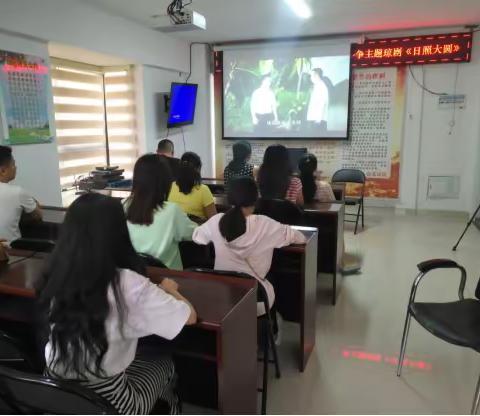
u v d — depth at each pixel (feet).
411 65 19.42
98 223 3.58
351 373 7.69
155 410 5.00
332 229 11.02
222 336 4.42
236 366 4.89
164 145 14.17
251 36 20.07
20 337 5.60
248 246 6.72
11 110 11.51
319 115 20.92
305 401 6.91
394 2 14.51
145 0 13.64
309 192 11.64
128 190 12.94
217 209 10.59
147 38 17.44
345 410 6.69
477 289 7.23
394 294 11.16
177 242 7.06
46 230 8.98
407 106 19.85
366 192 21.27
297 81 20.92
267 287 6.95
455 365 7.92
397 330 9.25
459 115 19.27
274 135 21.83
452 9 15.52
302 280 7.36
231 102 22.18
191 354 4.96
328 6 14.84
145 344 5.26
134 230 6.63
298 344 8.70
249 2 14.23
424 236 16.61
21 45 11.78
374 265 13.39
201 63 21.59
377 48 19.52
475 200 18.92
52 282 3.63
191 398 6.06
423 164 20.17
